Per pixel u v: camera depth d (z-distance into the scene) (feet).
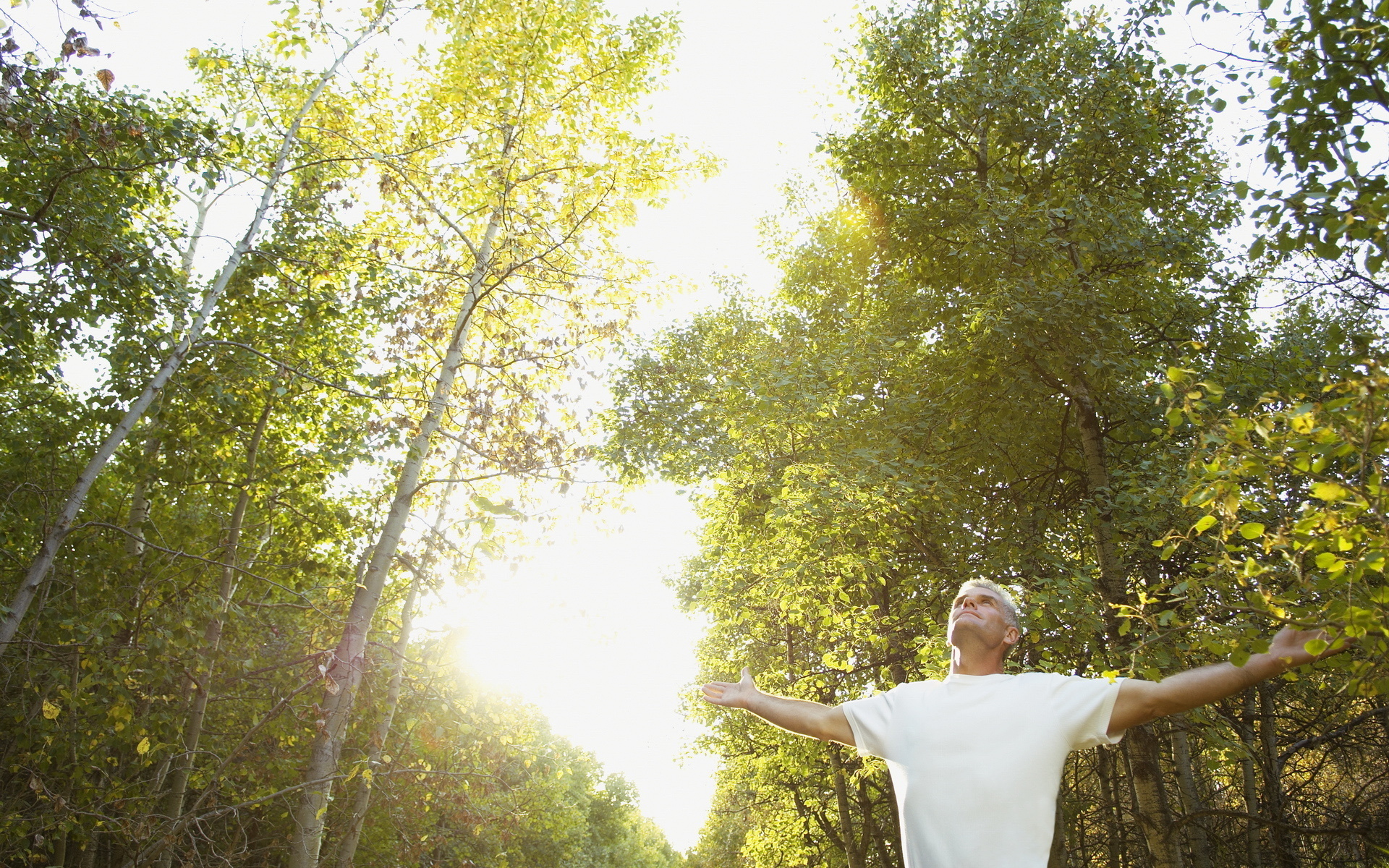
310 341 38.96
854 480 30.94
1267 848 37.88
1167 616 13.96
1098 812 44.16
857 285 44.04
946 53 39.34
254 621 37.27
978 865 6.09
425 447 32.01
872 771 48.44
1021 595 26.73
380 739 32.99
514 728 38.37
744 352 43.62
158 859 26.94
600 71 33.81
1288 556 10.82
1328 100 15.79
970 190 37.17
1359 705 31.14
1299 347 30.14
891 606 39.37
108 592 32.68
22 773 31.01
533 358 34.14
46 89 22.84
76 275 29.07
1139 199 33.88
